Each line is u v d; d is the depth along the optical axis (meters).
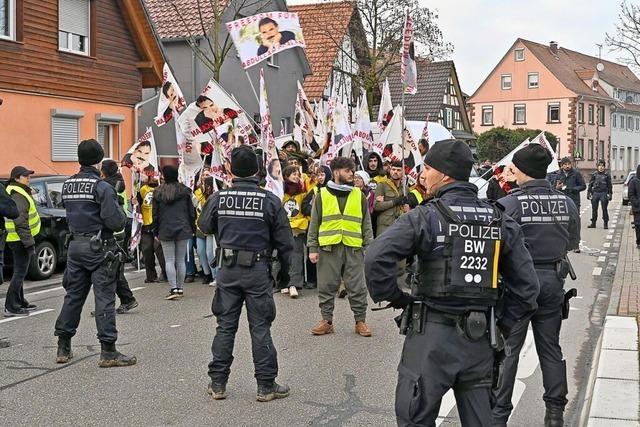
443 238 3.77
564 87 66.44
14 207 8.25
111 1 19.23
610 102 72.06
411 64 10.97
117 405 6.03
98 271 7.03
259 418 5.73
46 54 17.30
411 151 11.59
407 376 3.80
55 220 12.71
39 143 17.19
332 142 12.05
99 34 18.86
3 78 16.16
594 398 5.71
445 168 3.92
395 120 13.20
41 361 7.35
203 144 12.18
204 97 11.85
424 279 3.81
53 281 12.41
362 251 8.43
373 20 29.53
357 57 33.19
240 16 25.94
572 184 17.78
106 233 7.08
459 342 3.75
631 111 77.56
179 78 24.72
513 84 68.75
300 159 12.33
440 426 5.67
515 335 5.14
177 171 10.53
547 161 5.31
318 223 8.41
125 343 8.05
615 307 9.62
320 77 31.91
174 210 10.43
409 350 3.84
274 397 6.17
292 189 10.77
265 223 6.13
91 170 7.09
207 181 12.07
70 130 18.14
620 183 70.31
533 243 5.16
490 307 3.83
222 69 25.53
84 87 18.44
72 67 18.05
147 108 24.44
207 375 6.86
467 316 3.75
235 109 11.86
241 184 6.16
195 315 9.53
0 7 16.33
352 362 7.27
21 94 16.70
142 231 12.12
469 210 3.83
